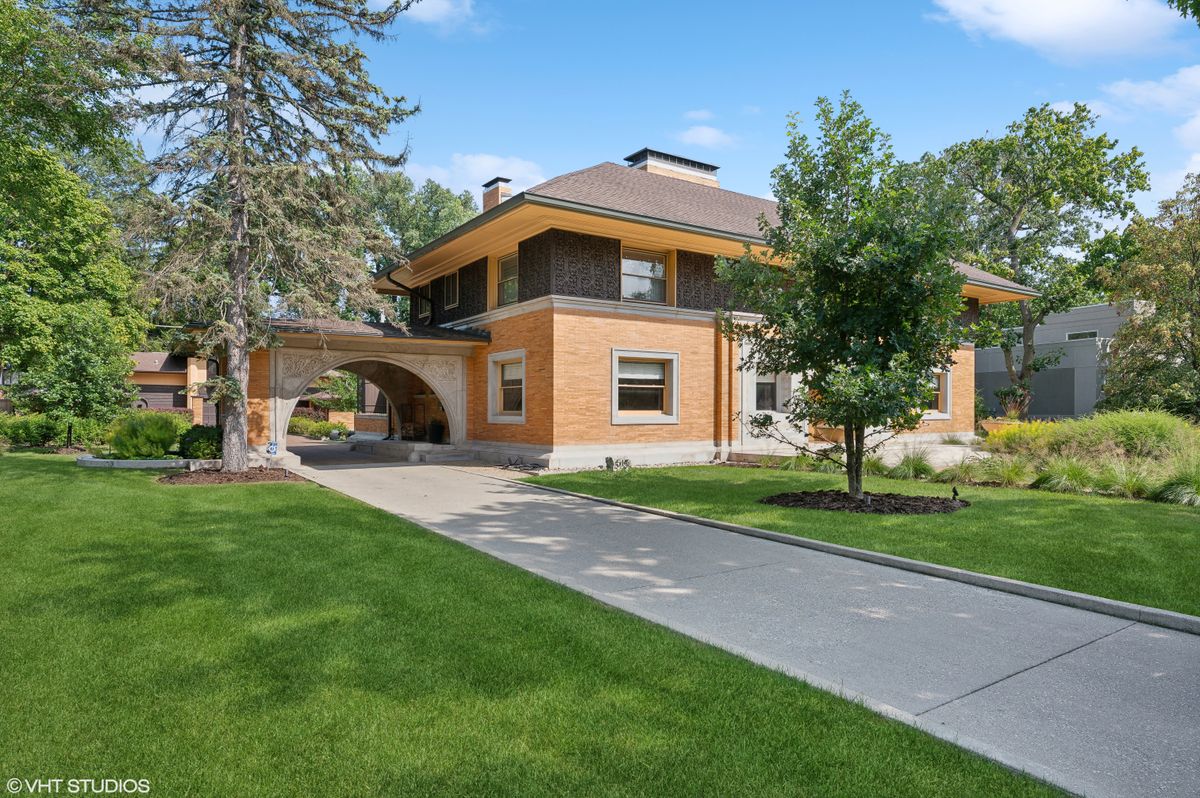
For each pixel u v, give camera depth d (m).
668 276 18.16
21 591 5.31
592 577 6.30
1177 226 21.39
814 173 10.61
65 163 25.64
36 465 14.40
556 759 2.90
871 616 5.20
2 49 16.16
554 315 15.98
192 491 11.16
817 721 3.31
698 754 2.96
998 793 2.71
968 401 24.44
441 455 18.83
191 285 12.33
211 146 12.48
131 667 3.84
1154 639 4.73
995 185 31.02
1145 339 21.56
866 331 9.79
